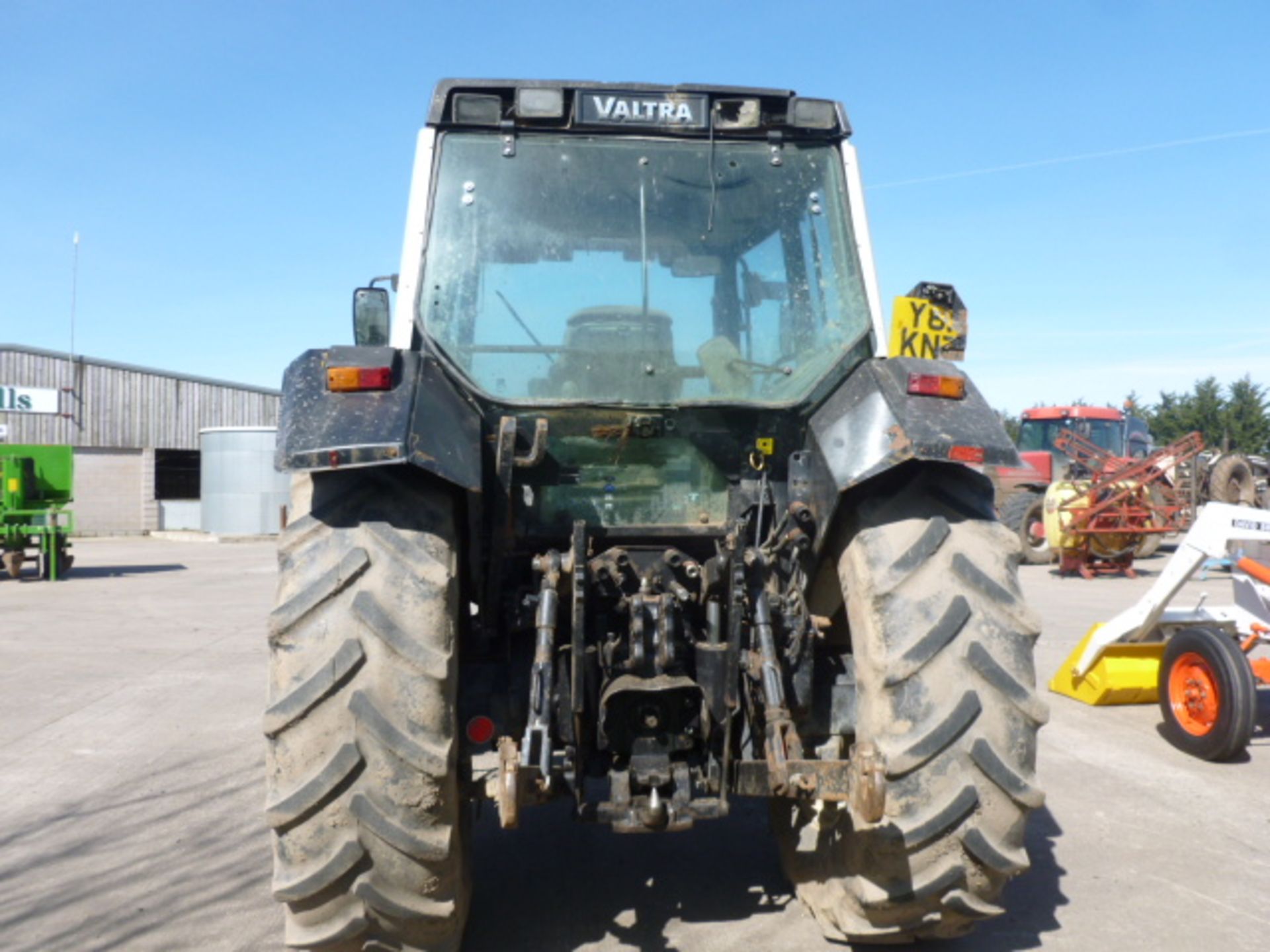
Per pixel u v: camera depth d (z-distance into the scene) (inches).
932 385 119.7
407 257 133.0
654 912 142.4
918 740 107.6
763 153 140.3
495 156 136.2
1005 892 148.9
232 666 321.7
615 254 135.5
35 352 1067.9
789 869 144.3
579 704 115.3
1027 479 665.0
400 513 112.0
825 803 126.6
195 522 1138.7
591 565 121.7
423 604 107.3
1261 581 248.4
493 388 130.8
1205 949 131.3
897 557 113.5
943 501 117.9
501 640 132.4
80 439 1093.1
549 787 110.0
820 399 132.3
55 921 140.9
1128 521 561.3
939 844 108.2
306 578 107.7
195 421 1167.0
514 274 133.6
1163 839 170.1
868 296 137.6
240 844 169.3
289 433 109.3
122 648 355.9
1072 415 761.0
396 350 122.6
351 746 103.6
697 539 130.0
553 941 134.1
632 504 130.1
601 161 137.4
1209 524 233.8
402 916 106.5
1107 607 438.0
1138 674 255.3
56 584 581.3
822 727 128.0
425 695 105.3
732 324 136.0
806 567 130.1
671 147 138.6
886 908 111.6
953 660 109.7
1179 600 459.8
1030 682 111.3
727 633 120.7
